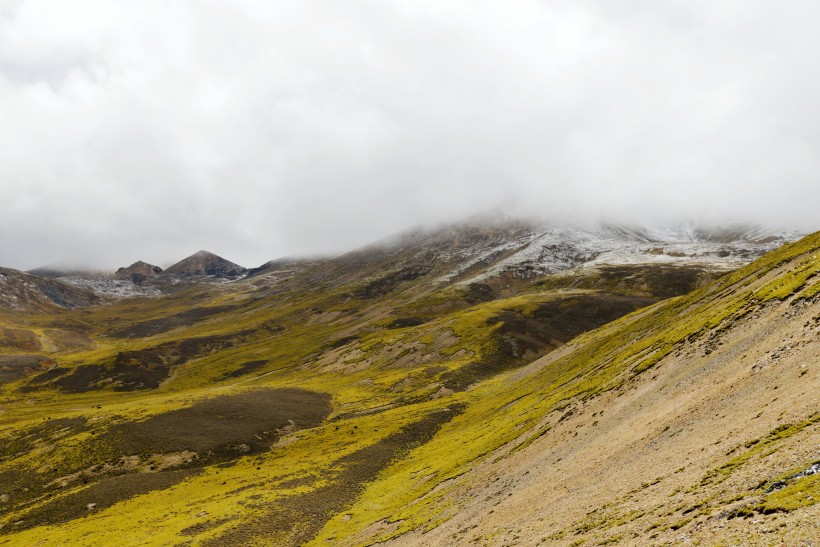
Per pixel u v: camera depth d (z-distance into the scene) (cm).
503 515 5438
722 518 2548
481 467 8344
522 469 7000
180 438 15250
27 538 9844
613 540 3098
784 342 4972
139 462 13900
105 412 18362
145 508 10862
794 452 2806
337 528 8344
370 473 11481
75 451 14588
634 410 6375
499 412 12875
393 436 14138
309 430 16250
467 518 6081
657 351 8175
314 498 10181
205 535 8625
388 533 7125
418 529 6675
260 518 9275
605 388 8175
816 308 5172
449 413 15912
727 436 3806
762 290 7288
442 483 8656
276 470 12519
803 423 3131
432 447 12262
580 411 7981
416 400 19400
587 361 12781
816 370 3856
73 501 11650
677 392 5906
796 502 2258
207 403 18850
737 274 11081
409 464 11406
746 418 3922
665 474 3841
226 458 14438
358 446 13638
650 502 3428
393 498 9150
